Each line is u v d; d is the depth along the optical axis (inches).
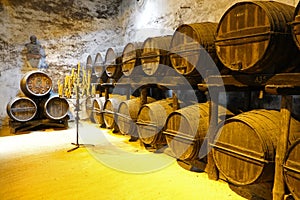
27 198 95.6
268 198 94.3
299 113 117.2
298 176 76.0
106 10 303.0
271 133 88.4
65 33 279.6
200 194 100.1
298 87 78.5
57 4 273.3
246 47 90.0
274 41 82.0
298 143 76.4
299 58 90.1
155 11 238.2
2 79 246.5
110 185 108.1
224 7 163.3
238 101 147.3
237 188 105.3
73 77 167.3
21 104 219.6
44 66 269.1
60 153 154.1
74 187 105.7
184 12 200.8
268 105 132.6
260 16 85.4
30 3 258.8
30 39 257.6
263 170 85.3
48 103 227.0
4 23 245.6
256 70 89.8
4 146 171.2
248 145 90.8
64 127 239.1
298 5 74.9
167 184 109.4
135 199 95.7
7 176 117.4
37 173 121.2
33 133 215.5
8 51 248.5
